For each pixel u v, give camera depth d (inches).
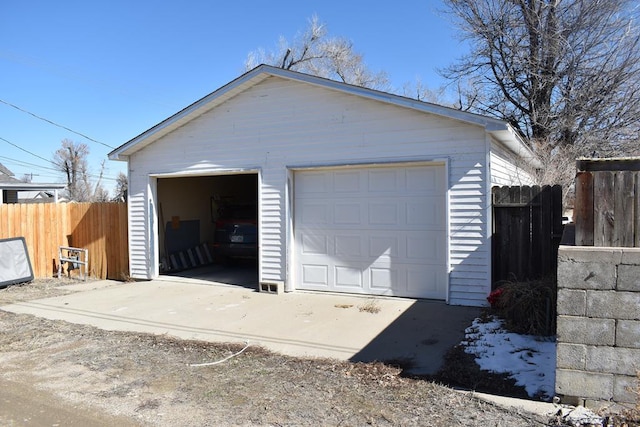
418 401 163.0
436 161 306.7
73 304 335.0
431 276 318.0
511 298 244.1
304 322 270.7
